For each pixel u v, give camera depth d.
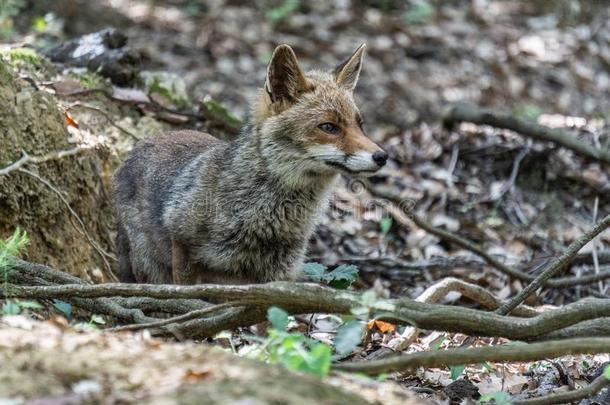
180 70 23.81
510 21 29.00
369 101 23.28
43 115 12.02
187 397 5.14
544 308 11.48
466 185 16.59
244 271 10.84
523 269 13.98
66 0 25.34
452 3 30.00
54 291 8.43
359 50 11.34
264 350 6.92
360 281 13.65
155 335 8.89
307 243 11.12
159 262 11.67
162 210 11.06
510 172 16.95
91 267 12.25
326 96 10.65
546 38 27.53
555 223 15.64
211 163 10.83
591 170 16.69
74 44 15.59
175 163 11.54
